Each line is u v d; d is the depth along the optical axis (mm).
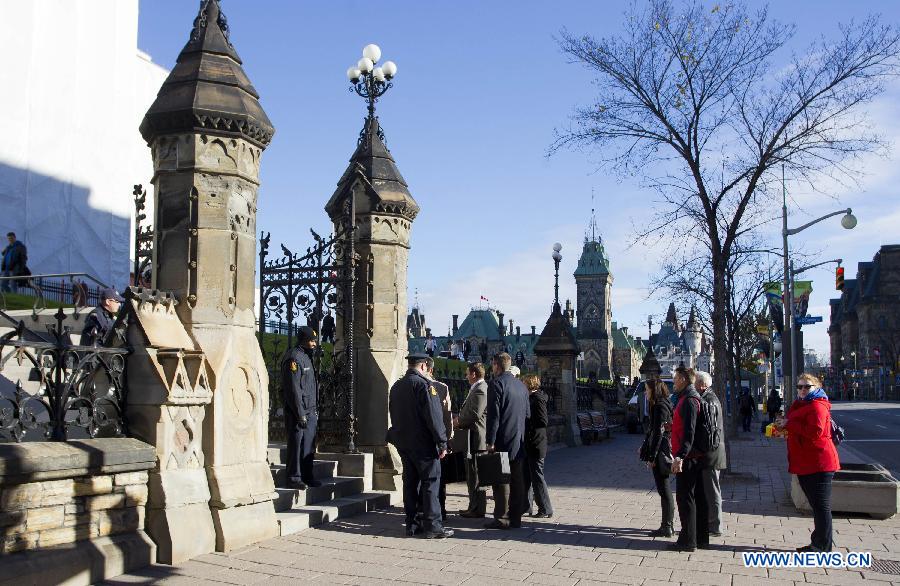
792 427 8180
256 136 8570
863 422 40031
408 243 12734
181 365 7473
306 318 11812
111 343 7496
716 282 16359
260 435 8523
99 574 6504
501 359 9688
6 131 25938
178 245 8102
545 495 10398
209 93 8203
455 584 6711
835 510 10414
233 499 7883
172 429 7457
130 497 7047
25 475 5984
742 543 8664
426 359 9125
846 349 133625
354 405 11930
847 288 135500
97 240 29172
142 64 33406
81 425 6863
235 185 8367
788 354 30312
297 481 9797
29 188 26547
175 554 7160
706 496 8461
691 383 8414
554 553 8031
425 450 8773
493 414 9375
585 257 146500
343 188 12320
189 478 7559
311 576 6871
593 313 144750
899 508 10477
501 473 9320
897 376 97000
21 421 6270
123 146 30938
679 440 8211
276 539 8359
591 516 10508
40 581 5938
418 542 8445
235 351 8211
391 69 13070
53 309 15594
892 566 7648
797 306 36469
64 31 28266
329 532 8844
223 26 8797
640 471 16500
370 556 7707
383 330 12141
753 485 14125
